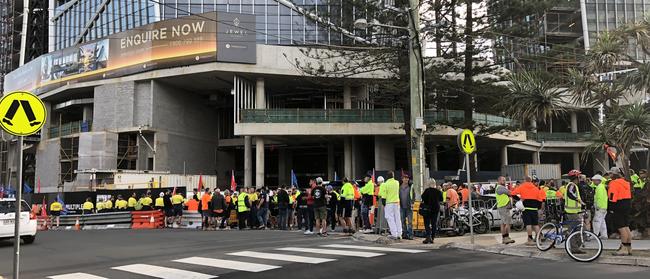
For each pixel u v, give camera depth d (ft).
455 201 54.39
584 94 54.13
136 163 147.95
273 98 165.89
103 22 175.32
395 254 38.88
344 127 133.90
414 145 54.54
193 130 165.07
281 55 138.82
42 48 221.46
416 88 55.11
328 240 51.80
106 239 58.80
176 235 62.49
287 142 158.10
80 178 145.89
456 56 94.12
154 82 148.36
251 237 56.80
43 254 45.37
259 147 137.08
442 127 117.39
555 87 56.44
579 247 35.81
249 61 136.15
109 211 95.55
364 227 63.10
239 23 137.28
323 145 166.40
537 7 90.02
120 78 151.33
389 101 102.53
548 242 38.93
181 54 140.05
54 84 167.84
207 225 75.00
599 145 51.67
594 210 43.19
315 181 60.54
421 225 52.80
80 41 183.62
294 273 31.22
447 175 105.91
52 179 166.50
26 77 186.60
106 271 34.30
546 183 66.69
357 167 142.72
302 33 136.36
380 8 83.56
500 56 96.48
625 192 35.88
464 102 98.17
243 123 132.98
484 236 52.85
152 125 146.61
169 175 121.49
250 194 75.25
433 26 71.26
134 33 149.07
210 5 153.69
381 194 49.62
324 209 58.29
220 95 168.86
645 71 49.21
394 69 96.58
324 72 100.07
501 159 164.25
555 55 91.86
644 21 52.49
